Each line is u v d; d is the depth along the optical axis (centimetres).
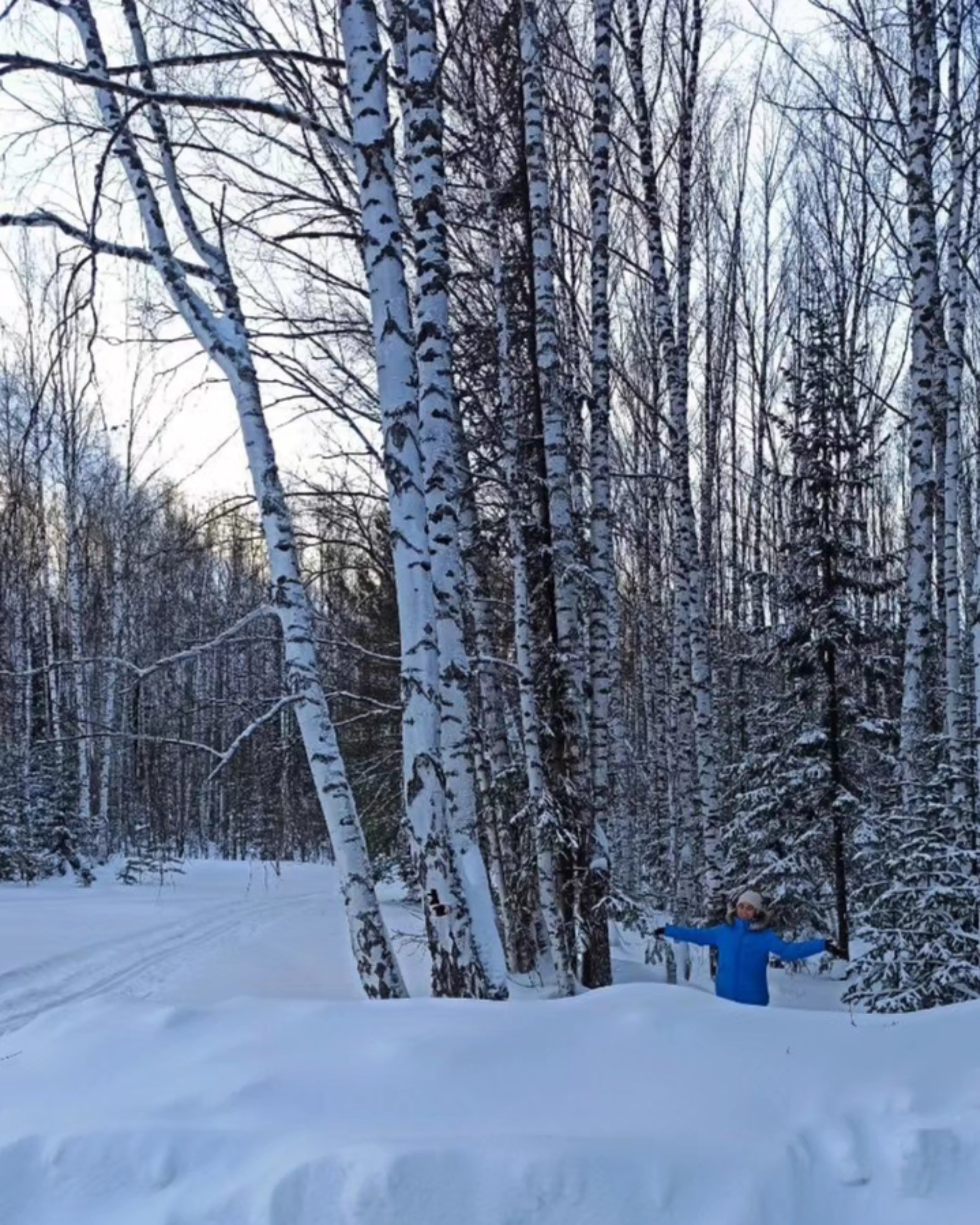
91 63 754
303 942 1452
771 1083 374
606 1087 369
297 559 859
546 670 1129
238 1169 320
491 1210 302
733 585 2369
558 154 1422
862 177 1356
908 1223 320
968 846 1067
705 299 1988
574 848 995
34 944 1376
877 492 2759
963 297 1169
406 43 717
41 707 2572
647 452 2000
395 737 1642
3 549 783
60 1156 327
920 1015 440
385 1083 366
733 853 1571
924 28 1020
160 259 753
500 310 1079
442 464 722
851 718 1574
